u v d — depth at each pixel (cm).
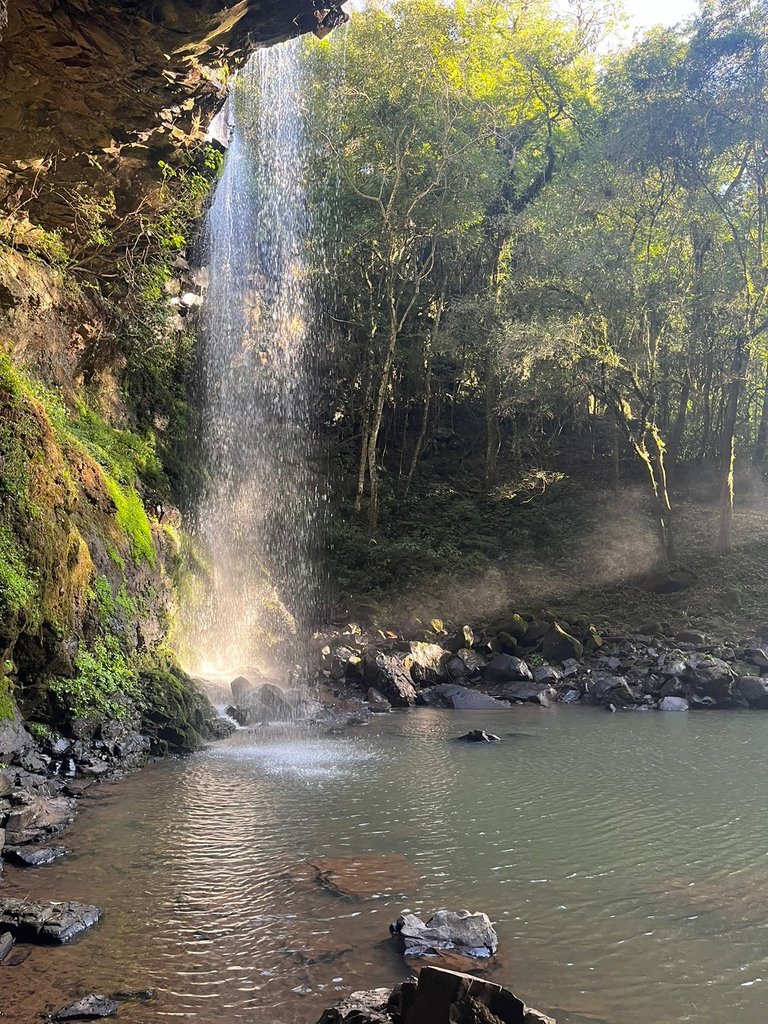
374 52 2708
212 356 2266
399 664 1709
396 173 2783
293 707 1409
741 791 887
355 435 3216
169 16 773
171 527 1623
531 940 511
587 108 3203
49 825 725
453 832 731
